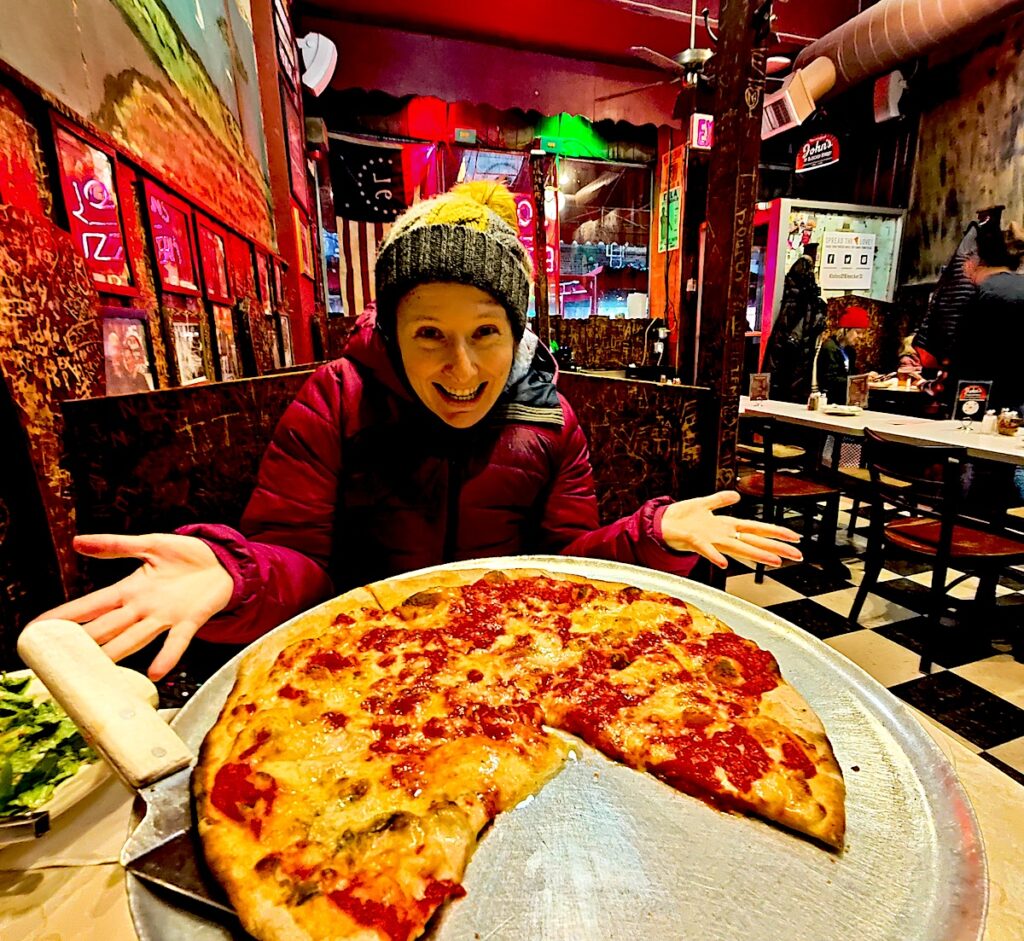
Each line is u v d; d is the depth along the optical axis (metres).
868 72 5.12
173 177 1.79
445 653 0.97
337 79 4.92
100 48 1.37
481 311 1.06
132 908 0.51
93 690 0.60
